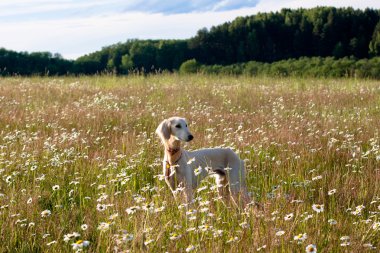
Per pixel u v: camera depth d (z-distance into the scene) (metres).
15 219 5.28
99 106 13.63
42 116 11.70
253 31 58.75
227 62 59.47
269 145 8.78
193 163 6.74
